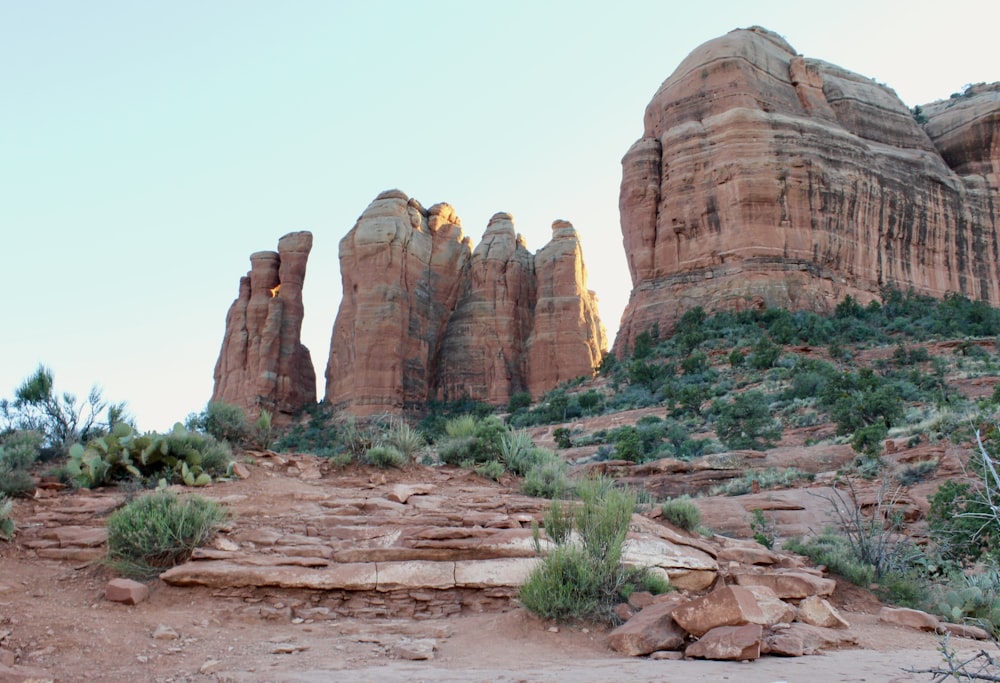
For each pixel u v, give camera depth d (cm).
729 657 688
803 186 9181
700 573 1000
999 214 10412
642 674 614
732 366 6581
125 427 1327
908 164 10144
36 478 1271
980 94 11969
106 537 989
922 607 1059
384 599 885
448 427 1708
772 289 8525
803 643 752
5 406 1489
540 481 1375
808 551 1234
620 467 3388
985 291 10100
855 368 6034
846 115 10481
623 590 869
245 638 752
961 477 2081
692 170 9588
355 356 9900
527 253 11688
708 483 3066
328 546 998
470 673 627
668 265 9469
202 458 1334
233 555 936
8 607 772
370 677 609
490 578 915
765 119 9519
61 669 633
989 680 495
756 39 10725
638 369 7025
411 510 1173
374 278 10200
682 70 10738
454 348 10731
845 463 3131
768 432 4156
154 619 784
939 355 6094
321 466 1470
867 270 9306
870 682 578
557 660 695
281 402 10038
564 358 10394
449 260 11056
